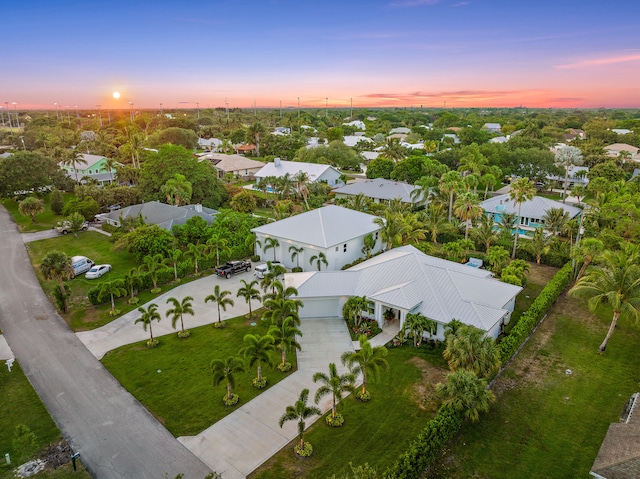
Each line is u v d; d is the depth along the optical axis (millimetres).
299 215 52250
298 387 28062
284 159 132750
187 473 21266
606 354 32375
